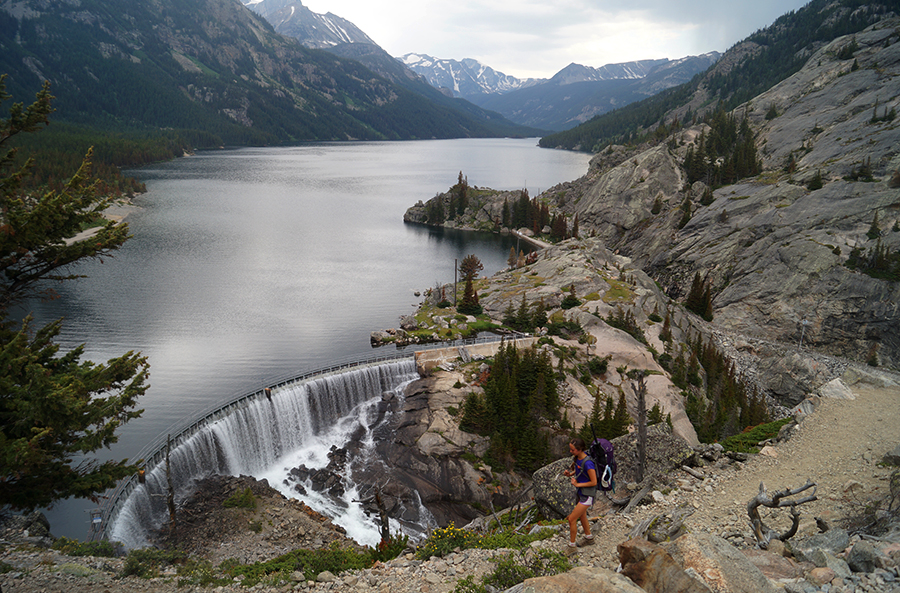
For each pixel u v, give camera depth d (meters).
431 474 58.81
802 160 177.00
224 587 18.70
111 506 44.12
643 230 190.25
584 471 15.31
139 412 22.62
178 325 102.19
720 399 81.94
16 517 29.14
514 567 14.62
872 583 10.45
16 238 20.02
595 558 14.84
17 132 20.97
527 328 94.00
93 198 22.80
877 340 111.56
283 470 60.25
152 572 20.88
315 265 156.75
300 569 20.97
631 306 101.88
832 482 20.59
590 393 71.44
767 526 16.42
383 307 118.25
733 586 9.84
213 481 53.12
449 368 75.88
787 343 118.88
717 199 176.50
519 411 63.00
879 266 117.06
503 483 57.03
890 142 147.88
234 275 141.50
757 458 23.98
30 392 18.83
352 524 52.06
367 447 64.19
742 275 138.25
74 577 19.14
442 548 18.36
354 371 71.62
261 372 81.50
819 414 29.25
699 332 112.31
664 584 10.15
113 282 129.75
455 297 114.38
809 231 134.38
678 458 23.22
